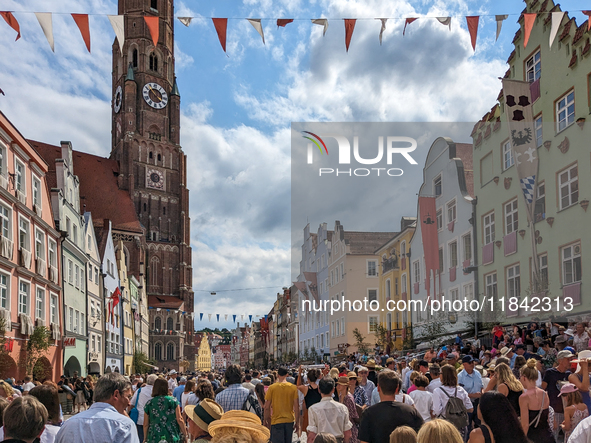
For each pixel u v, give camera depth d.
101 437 5.01
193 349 121.12
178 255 122.44
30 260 31.73
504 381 7.44
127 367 65.31
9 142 29.34
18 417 4.80
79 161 113.75
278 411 10.71
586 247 17.30
